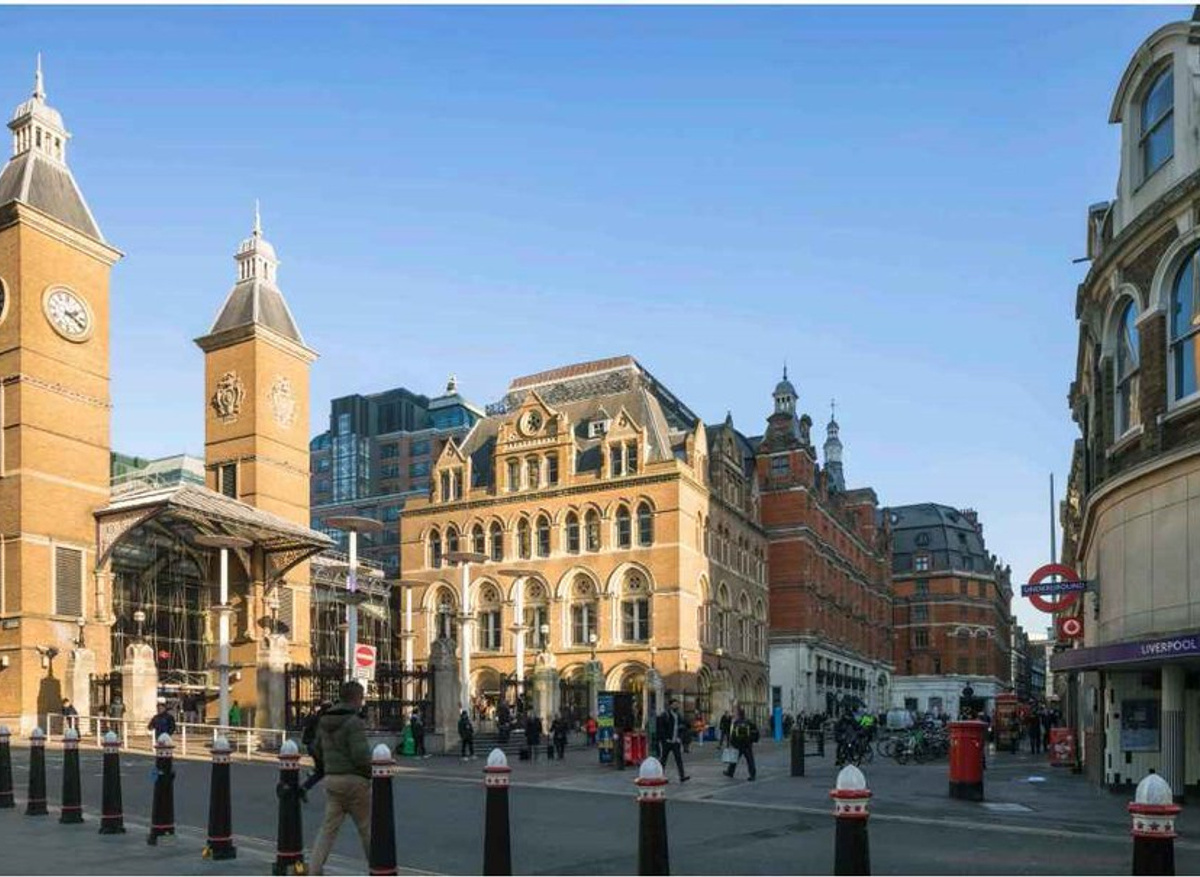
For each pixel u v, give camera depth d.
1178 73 20.11
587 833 15.68
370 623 73.75
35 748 16.81
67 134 46.16
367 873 11.60
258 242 56.91
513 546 65.25
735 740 27.06
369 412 148.75
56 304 43.94
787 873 12.15
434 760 33.75
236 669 47.41
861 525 108.06
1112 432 23.05
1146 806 6.06
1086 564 28.44
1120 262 22.08
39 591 41.81
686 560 60.69
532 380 71.81
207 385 55.88
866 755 36.50
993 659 125.75
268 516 49.84
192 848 13.38
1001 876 11.82
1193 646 17.64
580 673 61.06
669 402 75.12
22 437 41.97
